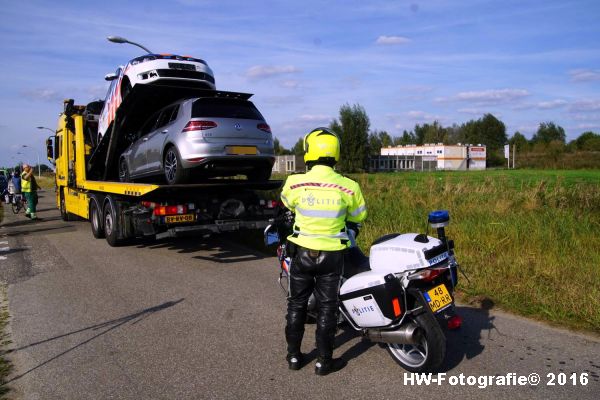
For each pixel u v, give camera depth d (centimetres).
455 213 1041
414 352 418
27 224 1445
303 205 394
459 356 430
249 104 902
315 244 387
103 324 528
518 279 616
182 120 845
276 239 471
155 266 805
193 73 961
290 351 413
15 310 582
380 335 393
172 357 440
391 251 395
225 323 527
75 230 1271
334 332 399
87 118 1274
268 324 522
